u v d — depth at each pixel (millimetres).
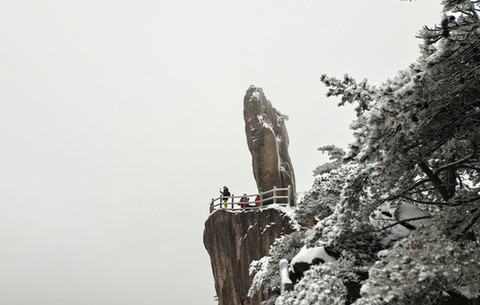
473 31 7773
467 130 8891
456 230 8984
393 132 7926
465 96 8430
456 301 9062
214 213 26109
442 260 7762
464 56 8047
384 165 8547
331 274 9797
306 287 9430
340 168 14219
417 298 8055
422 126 8383
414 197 12156
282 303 9805
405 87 7648
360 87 10359
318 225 10750
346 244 10922
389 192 10391
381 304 7773
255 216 23969
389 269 7758
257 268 19391
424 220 11211
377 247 10953
